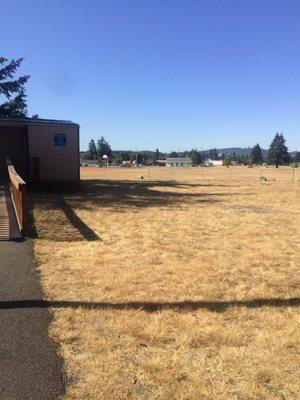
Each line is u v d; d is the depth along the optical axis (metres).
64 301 5.67
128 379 3.89
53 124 18.59
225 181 33.91
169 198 18.78
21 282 6.36
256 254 8.66
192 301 5.84
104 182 28.56
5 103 29.48
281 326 5.05
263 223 12.60
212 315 5.37
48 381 3.83
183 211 14.58
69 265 7.35
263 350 4.46
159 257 8.14
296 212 15.27
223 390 3.75
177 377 3.94
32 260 7.54
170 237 10.09
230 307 5.64
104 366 4.10
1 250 8.16
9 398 3.58
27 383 3.79
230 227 11.75
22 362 4.12
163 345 4.55
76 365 4.11
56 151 18.77
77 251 8.34
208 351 4.43
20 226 9.66
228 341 4.66
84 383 3.81
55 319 5.09
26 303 5.55
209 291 6.29
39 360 4.16
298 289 6.56
